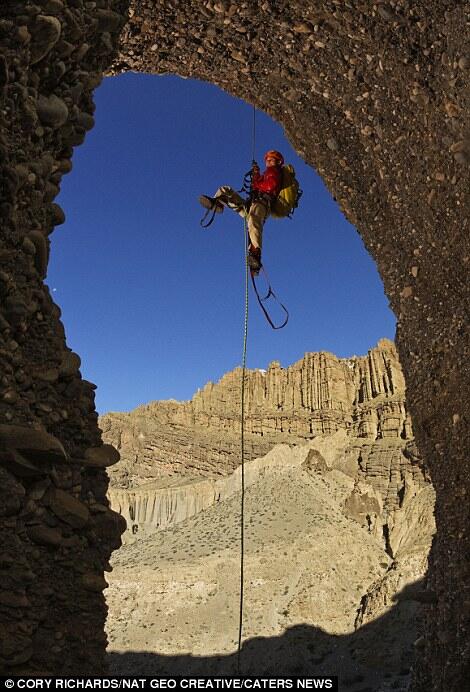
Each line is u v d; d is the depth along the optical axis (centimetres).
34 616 378
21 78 413
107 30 526
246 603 6894
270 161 829
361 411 13600
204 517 9450
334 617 6562
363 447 11594
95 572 415
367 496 9231
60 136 469
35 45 427
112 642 6419
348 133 1091
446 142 877
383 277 1100
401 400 12400
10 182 392
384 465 10694
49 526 396
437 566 967
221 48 1048
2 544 367
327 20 944
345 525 8675
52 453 390
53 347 427
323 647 5966
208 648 6178
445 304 944
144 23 1001
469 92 805
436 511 976
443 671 909
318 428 14075
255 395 15525
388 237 1072
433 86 879
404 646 5500
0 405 380
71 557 405
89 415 450
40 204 434
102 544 427
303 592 6981
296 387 15238
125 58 1082
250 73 1107
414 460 10312
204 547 8119
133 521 12025
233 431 14900
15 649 361
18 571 370
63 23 453
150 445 14875
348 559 7744
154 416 15875
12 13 415
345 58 990
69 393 434
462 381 897
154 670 5900
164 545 8606
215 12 969
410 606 5950
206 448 14400
